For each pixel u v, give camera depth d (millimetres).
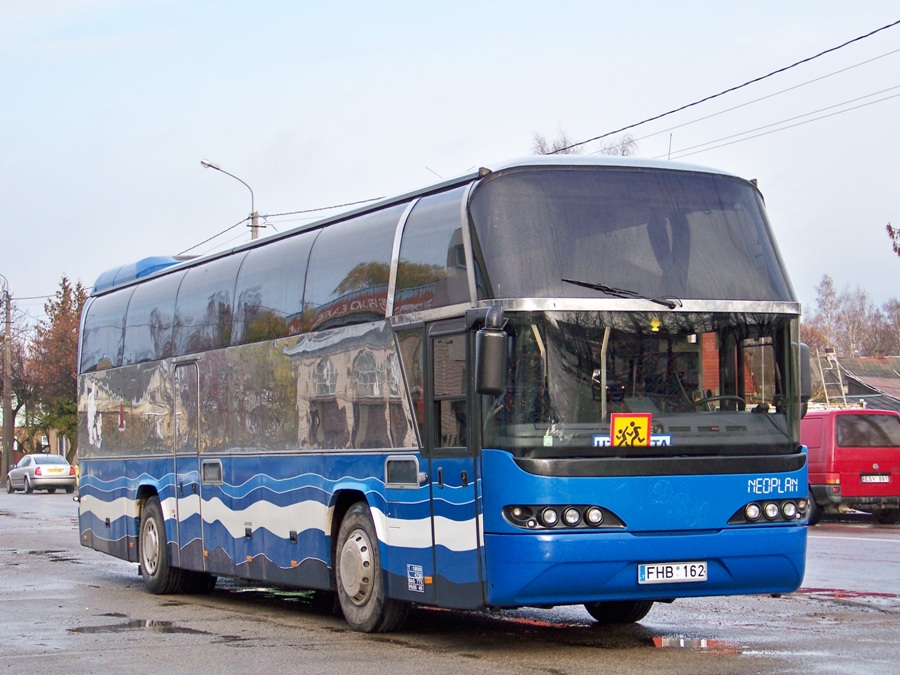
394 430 10562
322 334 11859
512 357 9195
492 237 9500
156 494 15688
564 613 12336
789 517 9648
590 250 9531
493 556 9148
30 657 9930
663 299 9508
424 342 10156
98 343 17938
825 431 23812
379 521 10750
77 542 23562
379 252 11047
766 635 10531
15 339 75062
